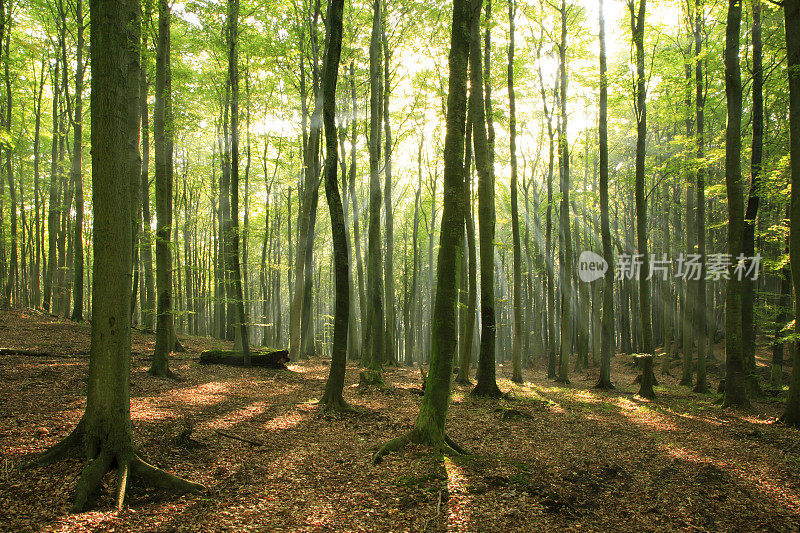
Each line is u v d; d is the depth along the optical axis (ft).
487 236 46.19
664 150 78.13
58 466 18.94
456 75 25.44
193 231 116.06
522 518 18.71
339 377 35.78
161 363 41.42
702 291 57.31
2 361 38.22
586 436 32.17
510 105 59.36
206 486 19.81
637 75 50.98
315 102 64.03
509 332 137.80
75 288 64.90
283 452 24.76
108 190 19.16
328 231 128.67
